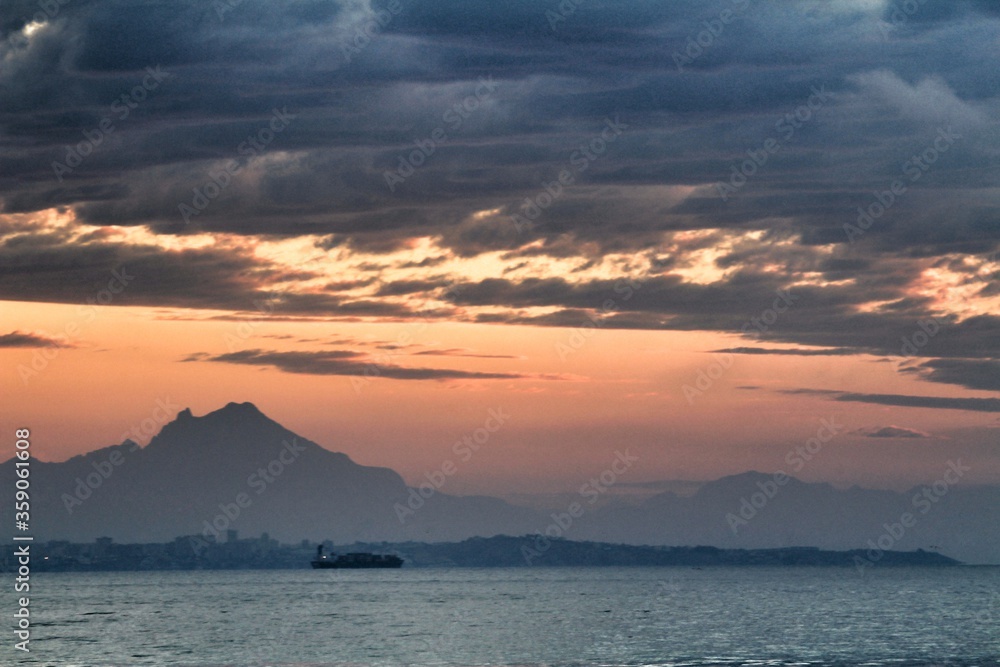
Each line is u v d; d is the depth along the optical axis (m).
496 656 138.25
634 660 132.88
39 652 147.25
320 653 143.50
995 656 137.12
